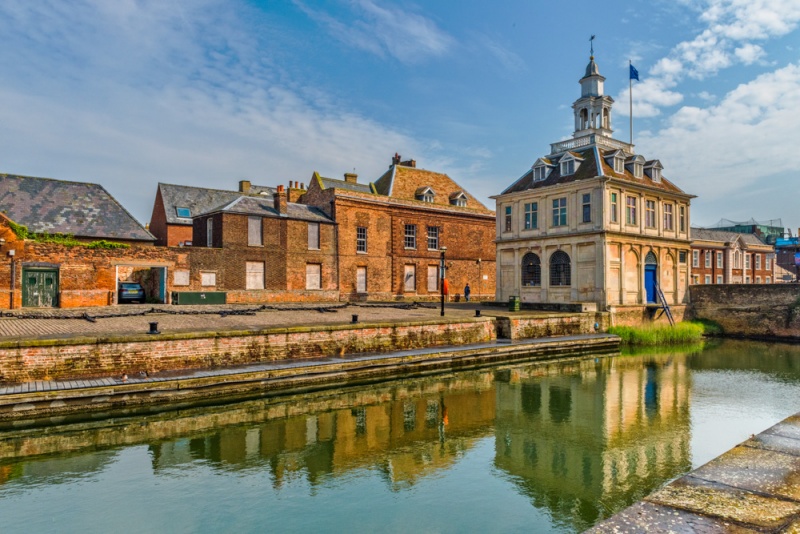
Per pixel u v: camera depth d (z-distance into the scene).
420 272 37.62
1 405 11.12
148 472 9.36
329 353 17.25
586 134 32.94
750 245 51.03
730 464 5.46
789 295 29.39
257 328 17.14
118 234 28.28
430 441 11.38
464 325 21.42
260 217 30.38
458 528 7.48
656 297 31.61
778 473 5.19
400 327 19.17
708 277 46.81
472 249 40.59
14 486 8.66
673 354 23.84
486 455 10.55
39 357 12.58
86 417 11.91
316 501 8.33
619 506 8.24
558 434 11.90
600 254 28.17
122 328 16.31
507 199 33.59
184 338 14.47
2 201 26.78
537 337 24.30
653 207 31.78
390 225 36.09
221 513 7.84
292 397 14.48
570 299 29.64
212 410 13.17
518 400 14.91
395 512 7.97
